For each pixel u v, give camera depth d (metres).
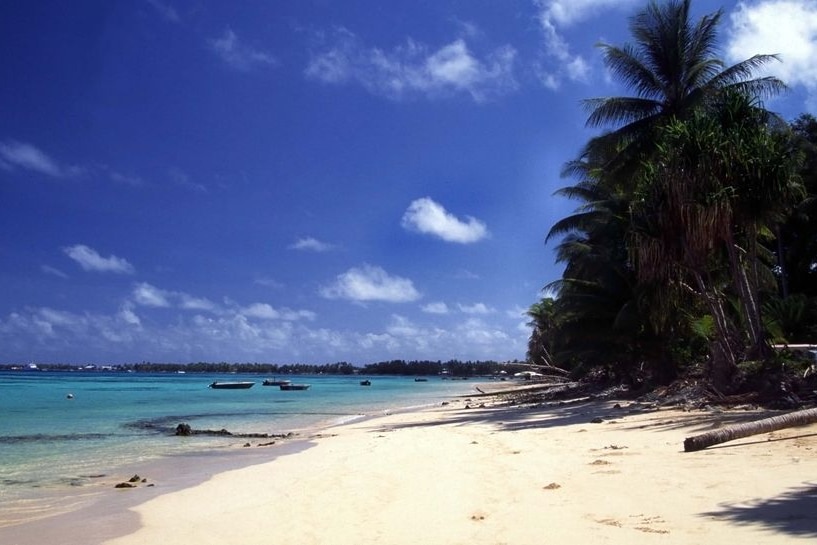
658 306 26.30
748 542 5.91
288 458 15.88
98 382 120.12
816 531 6.09
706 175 20.58
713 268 25.31
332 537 7.36
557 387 56.72
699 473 9.40
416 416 31.41
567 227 41.41
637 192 23.75
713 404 19.64
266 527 8.14
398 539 7.01
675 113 29.67
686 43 30.14
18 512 9.87
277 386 110.00
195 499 10.57
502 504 8.39
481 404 39.66
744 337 25.30
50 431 25.08
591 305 31.98
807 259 42.62
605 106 30.77
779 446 11.11
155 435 23.45
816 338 31.77
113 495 11.29
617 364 35.84
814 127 41.91
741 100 22.28
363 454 15.45
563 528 6.89
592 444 14.02
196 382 129.00
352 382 146.88
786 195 20.55
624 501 7.98
